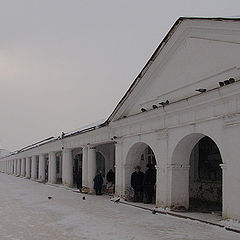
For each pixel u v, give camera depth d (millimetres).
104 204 14367
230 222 8719
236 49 9000
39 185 27516
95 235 8164
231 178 8844
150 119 12914
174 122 11523
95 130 17875
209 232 8352
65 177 24406
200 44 10336
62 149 24844
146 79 13094
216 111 9562
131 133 14570
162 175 12055
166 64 12023
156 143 12602
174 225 9352
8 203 14773
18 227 9250
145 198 14180
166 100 12039
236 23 8727
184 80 11055
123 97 14414
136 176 14664
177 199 11562
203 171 15156
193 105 10344
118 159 15766
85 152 20297
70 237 7969
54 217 10906
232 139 8891
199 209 11859
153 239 7688
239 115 8664
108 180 19656
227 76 9328
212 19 9414
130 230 8711
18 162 49969
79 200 15969
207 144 14969
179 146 11430
